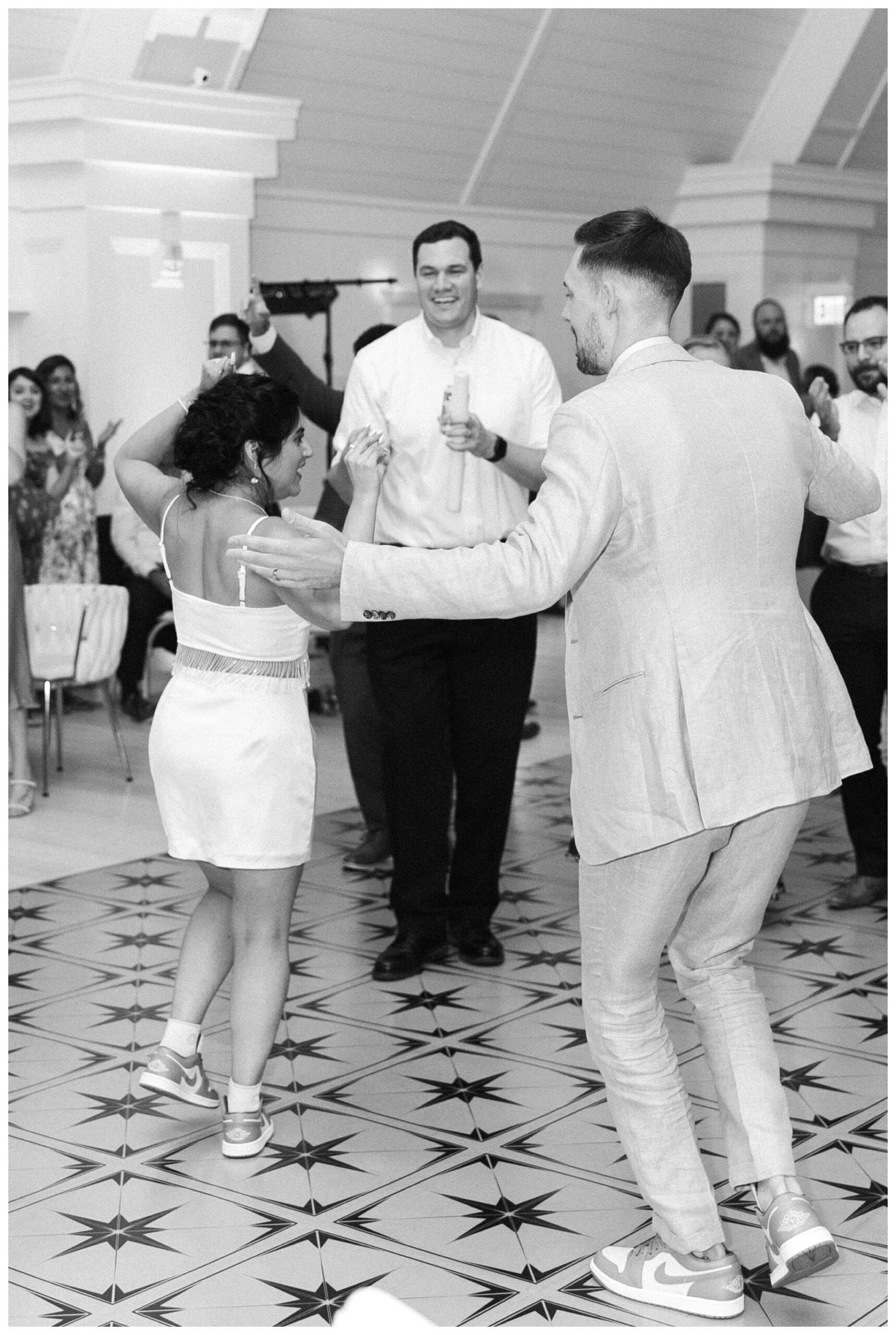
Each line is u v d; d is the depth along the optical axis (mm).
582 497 2650
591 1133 3678
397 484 4602
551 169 11680
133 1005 4504
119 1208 3338
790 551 2855
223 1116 3812
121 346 9070
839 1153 3561
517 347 4598
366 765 5797
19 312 9008
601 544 2670
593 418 2701
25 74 8633
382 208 10750
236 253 9500
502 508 4609
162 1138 3684
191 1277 3053
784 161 12656
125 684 8641
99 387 8961
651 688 2725
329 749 7898
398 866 4770
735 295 12875
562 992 4594
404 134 10477
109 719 8438
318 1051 4160
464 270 4441
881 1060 4082
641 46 11188
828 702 2932
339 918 5281
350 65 9711
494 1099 3861
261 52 9273
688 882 2787
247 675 3527
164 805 3611
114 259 9000
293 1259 3119
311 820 3602
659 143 12234
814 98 12406
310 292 9328
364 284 10242
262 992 3576
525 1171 3488
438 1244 3178
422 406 4539
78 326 8891
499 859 4816
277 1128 3721
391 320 10938
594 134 11664
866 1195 3371
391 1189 3412
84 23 8500
